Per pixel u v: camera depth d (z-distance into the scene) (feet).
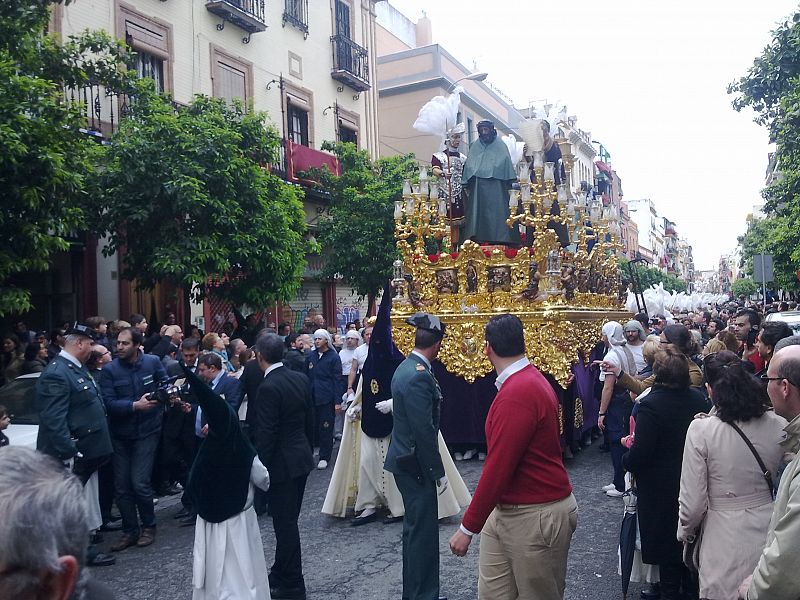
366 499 20.35
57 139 25.03
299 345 28.94
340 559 17.33
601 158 186.80
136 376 19.76
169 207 33.65
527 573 9.80
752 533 10.04
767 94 44.62
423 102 92.53
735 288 220.64
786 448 9.02
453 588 15.25
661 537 12.70
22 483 4.15
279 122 58.44
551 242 26.16
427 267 28.58
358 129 70.85
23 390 23.07
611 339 22.80
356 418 21.12
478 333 26.76
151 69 46.09
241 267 37.65
